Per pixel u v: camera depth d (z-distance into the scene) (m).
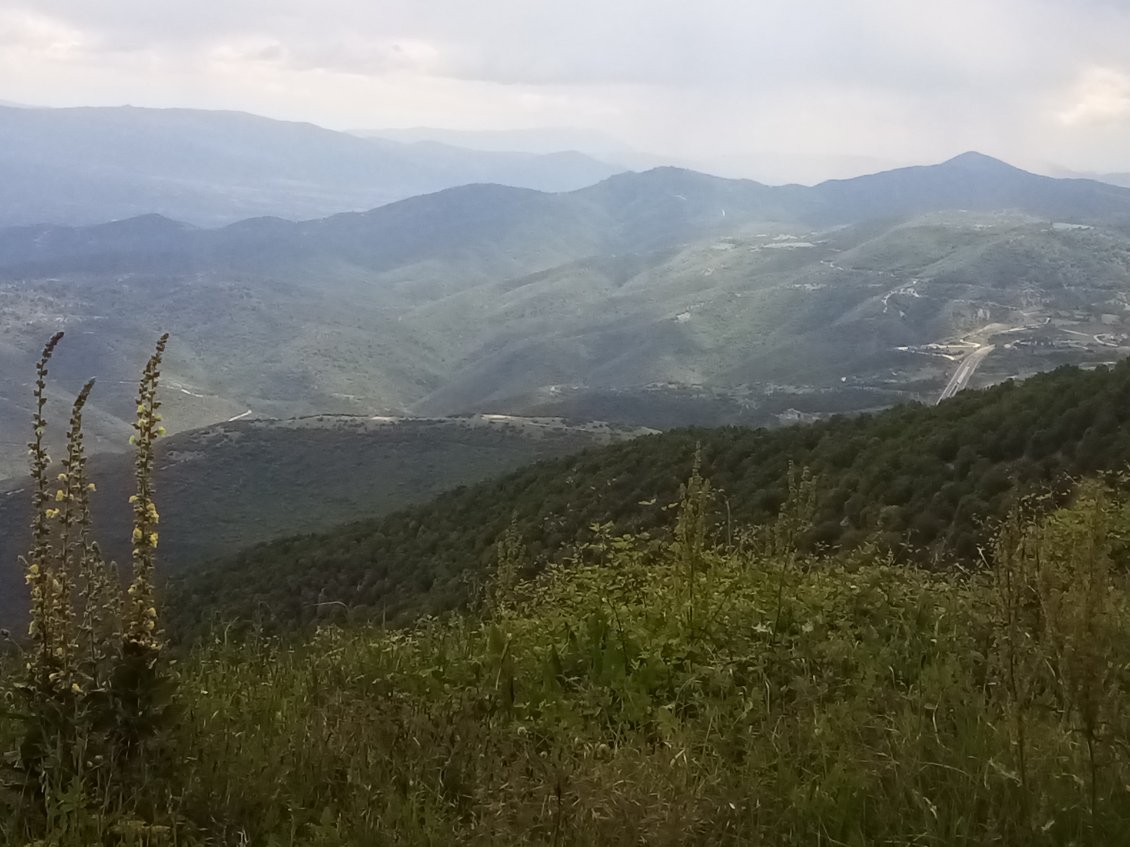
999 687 3.83
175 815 3.35
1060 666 3.35
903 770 3.35
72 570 3.83
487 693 4.77
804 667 4.55
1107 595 4.05
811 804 3.25
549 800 3.32
